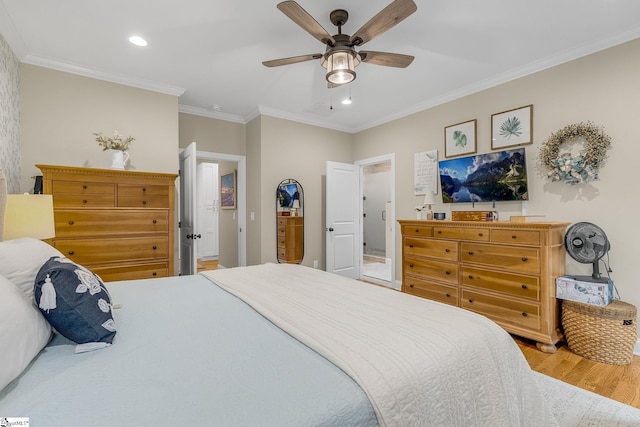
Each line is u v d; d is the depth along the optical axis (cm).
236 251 548
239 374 86
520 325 254
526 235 250
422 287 333
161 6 207
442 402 92
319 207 480
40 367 89
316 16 218
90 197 259
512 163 303
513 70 301
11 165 248
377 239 753
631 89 236
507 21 224
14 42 244
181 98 377
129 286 190
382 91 357
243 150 459
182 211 388
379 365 90
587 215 259
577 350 237
